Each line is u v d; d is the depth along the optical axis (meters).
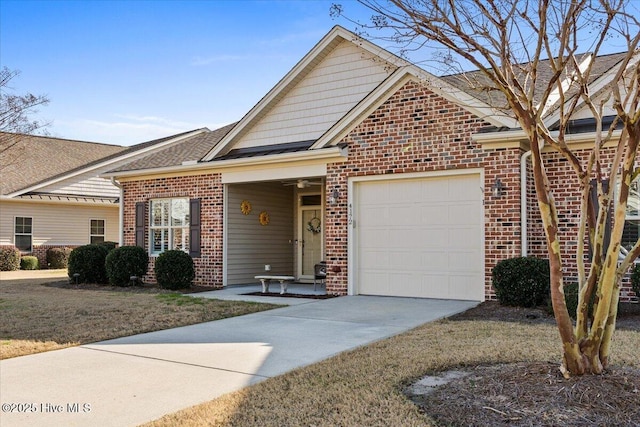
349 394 5.02
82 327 8.65
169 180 16.08
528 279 9.67
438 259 11.62
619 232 4.78
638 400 4.47
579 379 4.87
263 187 16.38
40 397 5.14
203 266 15.24
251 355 6.71
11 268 22.88
